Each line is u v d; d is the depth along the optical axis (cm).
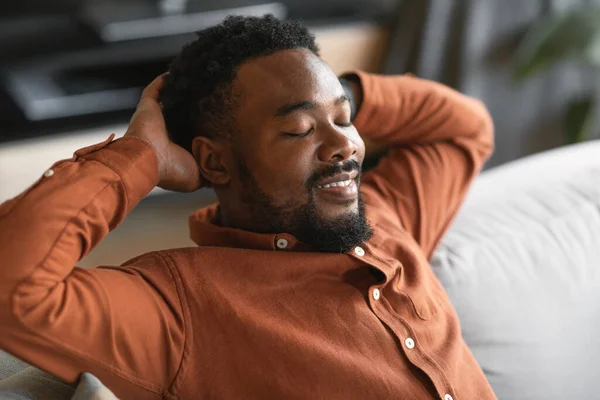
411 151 128
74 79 264
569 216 138
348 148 100
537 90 271
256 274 100
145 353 92
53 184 90
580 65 271
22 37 260
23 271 85
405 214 123
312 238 104
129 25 259
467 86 263
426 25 262
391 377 99
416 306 107
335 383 97
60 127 243
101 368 89
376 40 282
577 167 150
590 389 132
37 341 85
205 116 105
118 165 94
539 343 127
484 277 125
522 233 133
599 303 133
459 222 134
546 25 247
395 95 125
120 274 95
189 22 264
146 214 271
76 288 89
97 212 91
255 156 102
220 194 109
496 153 276
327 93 101
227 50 103
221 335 96
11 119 243
